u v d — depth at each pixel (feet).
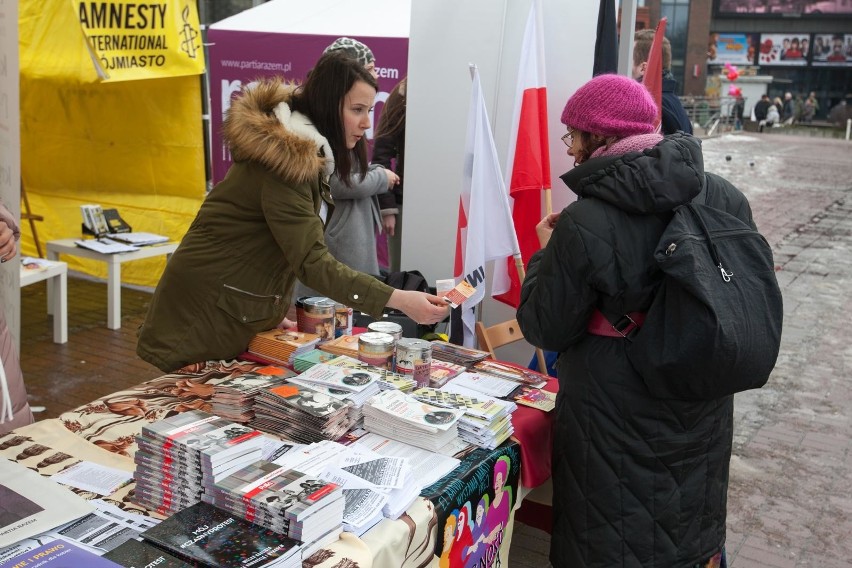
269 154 6.96
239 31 18.04
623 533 6.63
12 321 8.98
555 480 7.08
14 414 7.34
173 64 18.67
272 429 6.56
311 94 7.67
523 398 7.80
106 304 20.33
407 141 11.79
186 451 5.17
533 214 10.42
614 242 6.31
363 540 5.04
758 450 13.70
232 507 5.01
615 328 6.48
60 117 21.06
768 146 81.00
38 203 21.99
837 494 12.16
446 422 6.35
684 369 6.05
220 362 8.11
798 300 24.27
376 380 7.07
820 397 16.37
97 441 6.40
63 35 17.21
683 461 6.57
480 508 6.31
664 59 15.06
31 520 4.99
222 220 7.68
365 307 7.13
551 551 7.22
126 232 19.69
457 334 11.21
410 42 11.50
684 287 5.98
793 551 10.53
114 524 5.10
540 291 6.64
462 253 10.15
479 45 11.07
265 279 7.91
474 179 9.68
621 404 6.53
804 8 145.38
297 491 4.99
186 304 7.94
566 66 10.60
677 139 6.47
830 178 54.75
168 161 20.39
